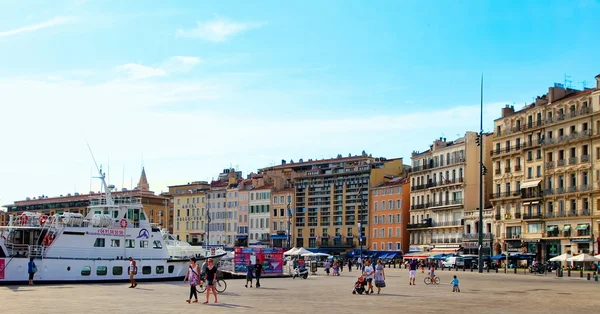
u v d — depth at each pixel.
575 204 108.75
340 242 162.38
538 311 36.62
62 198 197.38
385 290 54.31
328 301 41.84
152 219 189.75
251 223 180.38
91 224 61.47
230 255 101.12
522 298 46.22
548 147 114.88
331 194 166.62
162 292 47.53
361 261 115.69
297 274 76.69
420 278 78.38
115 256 61.84
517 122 124.62
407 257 125.75
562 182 112.19
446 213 140.25
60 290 48.94
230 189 186.50
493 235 126.69
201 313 33.34
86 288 51.41
